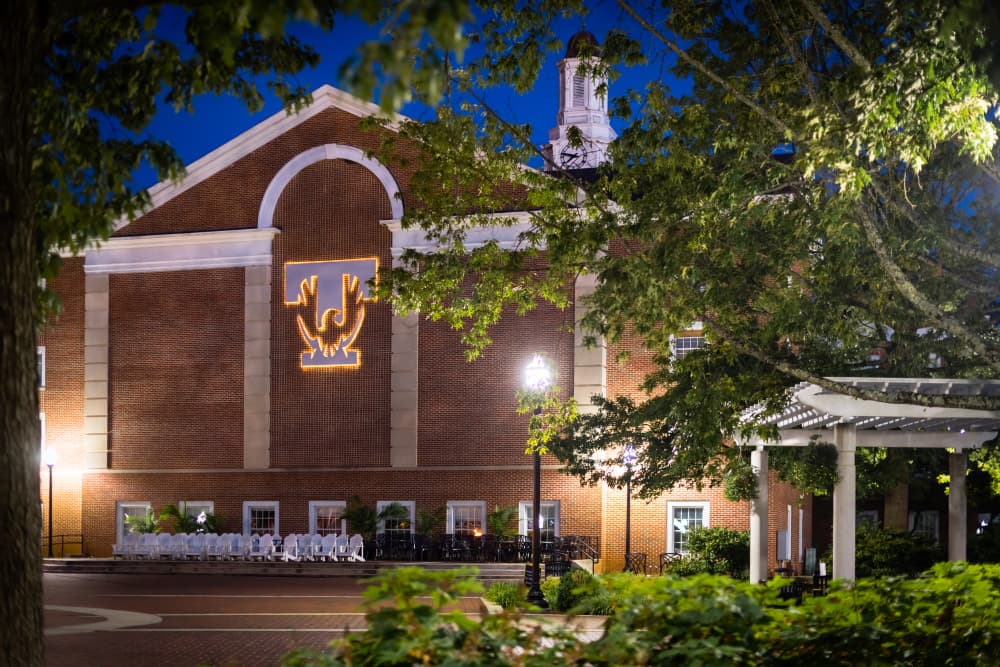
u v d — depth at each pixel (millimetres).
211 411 43531
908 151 15344
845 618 6602
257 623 24141
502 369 41250
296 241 43188
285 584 34656
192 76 11711
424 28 6016
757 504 25047
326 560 39531
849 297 20984
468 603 27141
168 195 44281
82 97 11531
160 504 43656
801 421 21406
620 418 31906
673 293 18781
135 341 44250
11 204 7164
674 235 19469
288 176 43344
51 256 11430
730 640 6098
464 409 41500
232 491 43094
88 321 44562
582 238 19469
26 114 7328
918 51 14023
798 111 16047
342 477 42281
